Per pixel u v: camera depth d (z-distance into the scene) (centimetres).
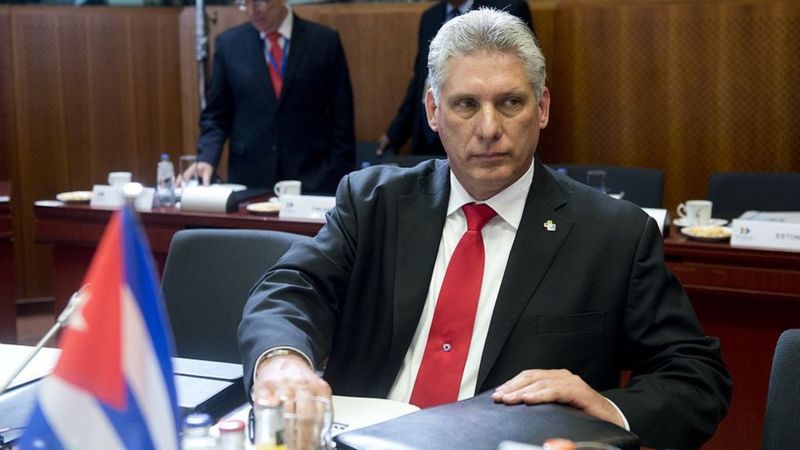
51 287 934
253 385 276
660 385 295
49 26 917
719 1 845
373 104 961
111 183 652
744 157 858
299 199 594
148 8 955
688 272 519
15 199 922
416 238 329
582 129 898
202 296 401
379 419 272
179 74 973
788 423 285
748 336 516
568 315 313
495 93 303
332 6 957
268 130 768
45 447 166
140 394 168
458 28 310
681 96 867
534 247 319
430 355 318
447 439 231
